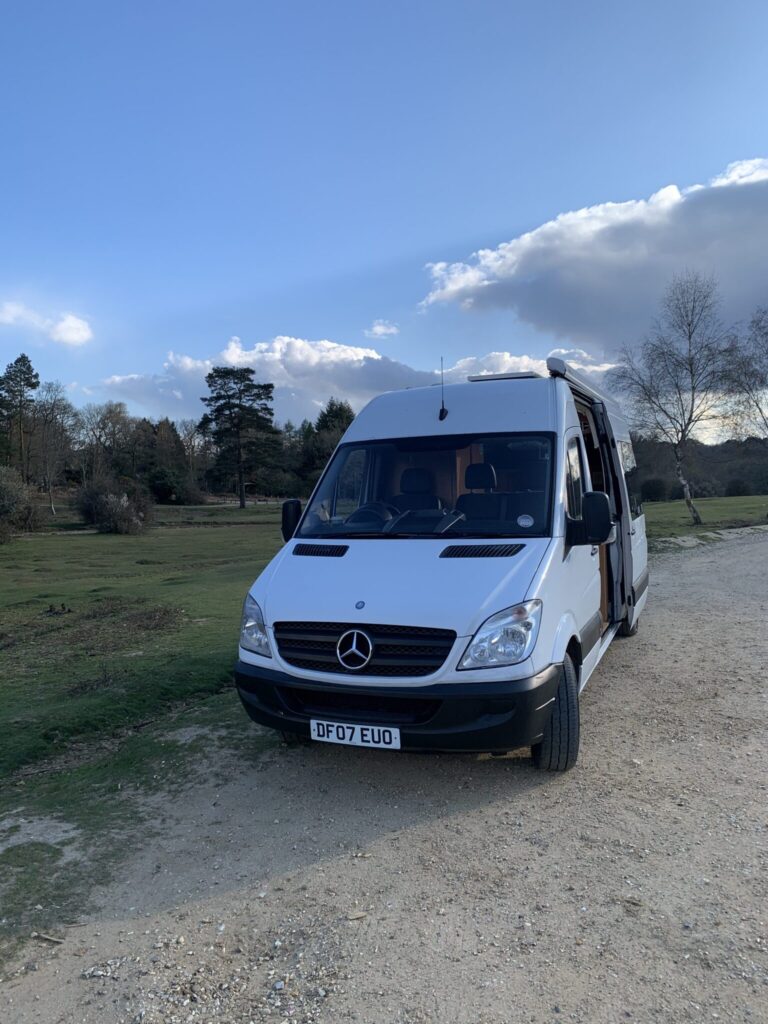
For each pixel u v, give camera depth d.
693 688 7.05
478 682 4.30
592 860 3.96
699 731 5.88
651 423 27.84
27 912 3.69
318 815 4.64
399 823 4.48
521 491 5.35
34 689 8.30
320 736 4.62
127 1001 3.03
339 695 4.57
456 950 3.25
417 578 4.67
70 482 97.44
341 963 3.21
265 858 4.15
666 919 3.40
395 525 5.41
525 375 6.54
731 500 46.34
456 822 4.46
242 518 70.94
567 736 4.93
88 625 12.71
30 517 54.44
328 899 3.71
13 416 95.88
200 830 4.52
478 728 4.29
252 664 4.89
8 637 12.35
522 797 4.76
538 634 4.45
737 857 3.93
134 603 15.05
